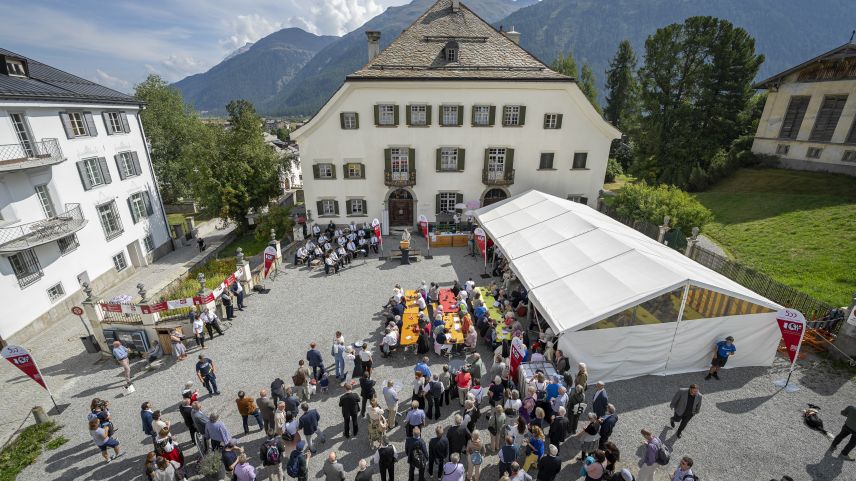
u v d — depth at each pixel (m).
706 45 38.84
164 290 22.39
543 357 13.70
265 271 22.81
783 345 15.33
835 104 30.75
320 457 11.25
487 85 28.02
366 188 30.09
